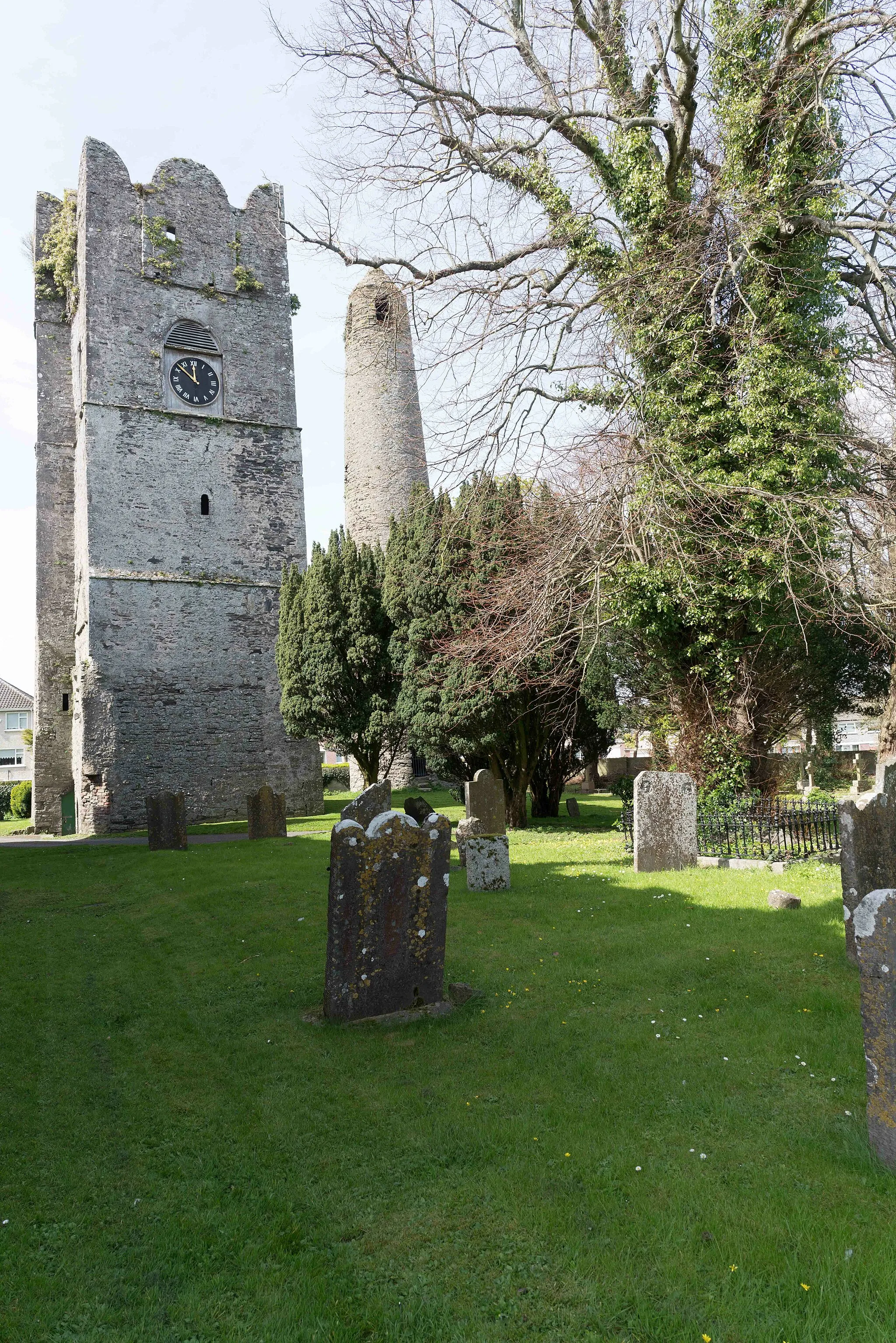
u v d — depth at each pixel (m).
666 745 16.66
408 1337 2.98
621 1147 4.20
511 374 13.30
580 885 10.48
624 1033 5.66
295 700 22.81
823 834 12.46
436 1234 3.60
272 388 28.97
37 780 29.27
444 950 6.65
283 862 14.20
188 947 9.01
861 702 20.09
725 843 12.40
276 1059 5.66
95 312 26.31
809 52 12.45
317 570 21.91
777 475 12.51
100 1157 4.45
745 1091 4.75
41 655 29.77
